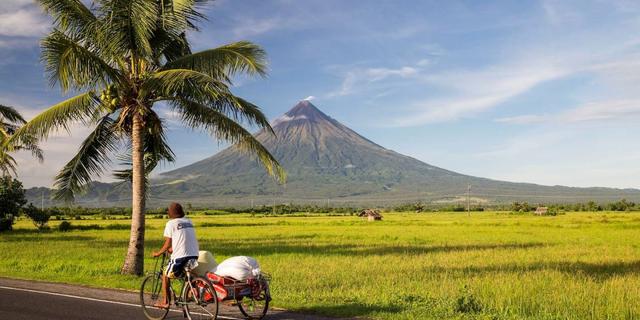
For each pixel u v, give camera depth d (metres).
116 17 15.73
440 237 39.09
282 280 15.06
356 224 65.38
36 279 15.05
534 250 26.67
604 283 14.10
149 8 15.55
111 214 107.69
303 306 10.95
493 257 22.75
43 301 11.37
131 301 11.44
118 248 27.48
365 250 27.11
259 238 38.41
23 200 48.25
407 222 68.94
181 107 17.28
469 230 49.50
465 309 10.83
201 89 16.08
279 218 91.62
